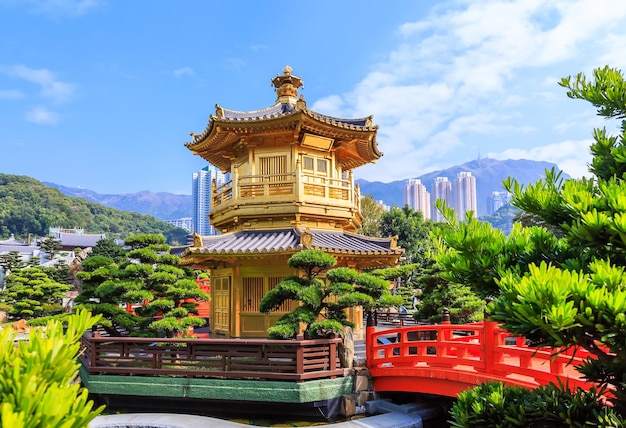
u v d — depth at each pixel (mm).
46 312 39406
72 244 85438
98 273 16922
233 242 17578
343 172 27531
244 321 17984
